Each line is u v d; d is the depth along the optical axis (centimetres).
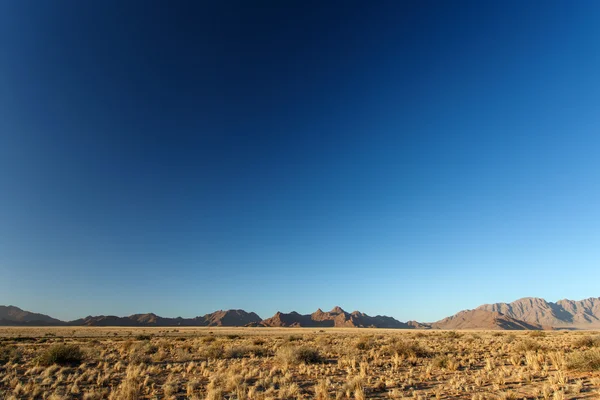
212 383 1384
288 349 2289
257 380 1591
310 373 1769
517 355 2278
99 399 1223
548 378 1456
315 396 1264
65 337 5741
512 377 1545
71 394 1313
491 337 5547
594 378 1384
